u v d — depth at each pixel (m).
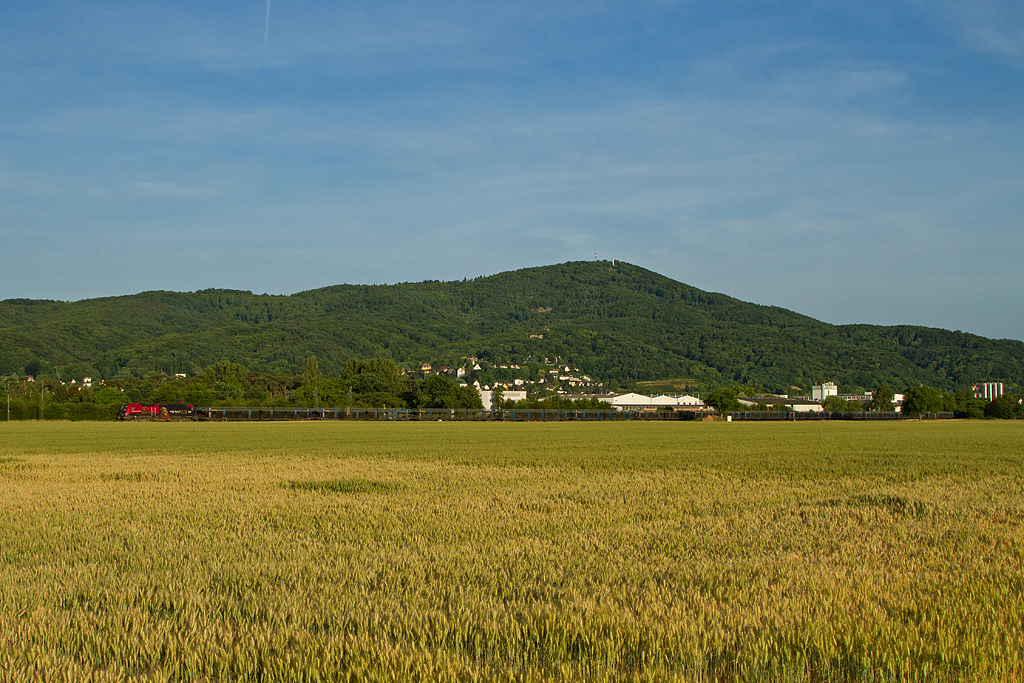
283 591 9.11
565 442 51.09
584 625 7.48
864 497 18.12
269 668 6.58
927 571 9.87
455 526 14.02
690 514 15.70
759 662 6.63
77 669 6.59
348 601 8.55
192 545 12.23
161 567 10.70
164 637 7.36
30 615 8.17
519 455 36.94
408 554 11.25
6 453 39.81
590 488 21.00
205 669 6.73
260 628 7.63
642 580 9.62
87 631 7.62
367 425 88.56
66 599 8.97
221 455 37.69
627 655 6.84
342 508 16.67
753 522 14.27
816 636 7.14
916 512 15.76
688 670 6.49
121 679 6.45
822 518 14.71
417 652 6.80
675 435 64.12
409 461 32.88
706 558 10.90
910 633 7.14
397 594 8.97
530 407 159.75
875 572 9.77
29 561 11.24
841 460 32.88
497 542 12.30
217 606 8.54
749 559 10.73
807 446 45.47
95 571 10.39
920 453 38.03
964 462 31.48
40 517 15.53
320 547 11.94
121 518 15.40
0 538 13.10
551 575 9.80
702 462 31.78
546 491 20.20
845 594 8.65
